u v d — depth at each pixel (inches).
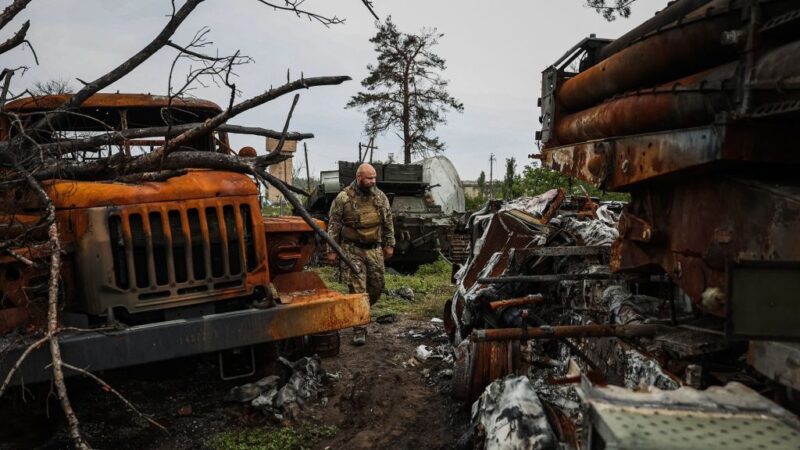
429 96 1066.7
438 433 136.8
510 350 140.8
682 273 100.6
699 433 54.9
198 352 130.6
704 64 89.5
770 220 77.8
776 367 73.4
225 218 143.4
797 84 66.2
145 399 155.5
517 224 191.0
